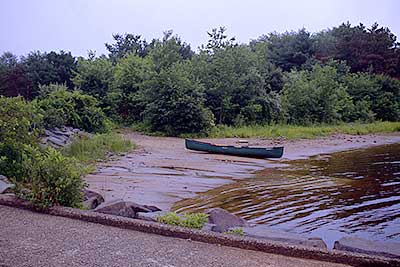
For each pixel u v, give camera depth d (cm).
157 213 679
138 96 3172
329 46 6297
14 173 843
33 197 612
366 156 2078
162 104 2914
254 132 2997
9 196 648
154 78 3011
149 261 427
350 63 6031
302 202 1016
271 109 3559
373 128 3769
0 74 4353
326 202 1021
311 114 3903
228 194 1086
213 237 495
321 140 2836
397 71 6031
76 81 3431
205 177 1320
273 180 1323
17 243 470
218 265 422
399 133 3659
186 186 1160
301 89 3894
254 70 3628
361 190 1182
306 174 1464
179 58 3494
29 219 568
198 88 3009
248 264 429
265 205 979
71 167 653
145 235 515
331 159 1933
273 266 425
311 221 850
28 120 995
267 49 6106
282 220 853
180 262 427
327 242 712
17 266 401
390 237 750
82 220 570
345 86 4684
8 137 901
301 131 3155
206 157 1781
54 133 1891
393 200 1054
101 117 2519
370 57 5944
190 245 483
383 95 4747
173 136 2833
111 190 1038
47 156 662
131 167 1422
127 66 3494
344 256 444
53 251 447
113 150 1767
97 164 1439
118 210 640
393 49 6172
